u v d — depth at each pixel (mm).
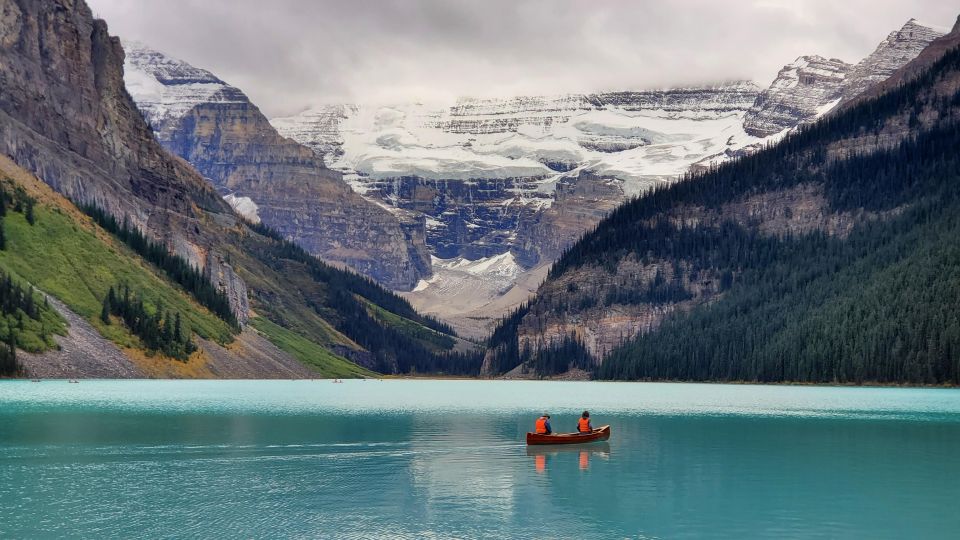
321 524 75188
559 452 114562
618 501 84688
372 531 73312
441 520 77062
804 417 165625
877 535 73438
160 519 75688
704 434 135375
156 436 121062
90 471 94938
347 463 103188
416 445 118938
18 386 197750
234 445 114875
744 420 158750
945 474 98750
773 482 94125
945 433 136125
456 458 108188
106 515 76562
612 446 120562
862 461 107812
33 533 70875
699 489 90250
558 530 74438
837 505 83500
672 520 77812
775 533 73938
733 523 76938
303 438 123625
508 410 185125
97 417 141125
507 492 88188
